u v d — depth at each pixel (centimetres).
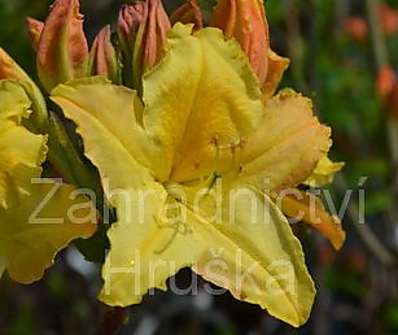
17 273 28
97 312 53
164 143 28
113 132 28
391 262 49
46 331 58
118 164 27
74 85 27
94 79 27
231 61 29
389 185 52
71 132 32
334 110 55
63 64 29
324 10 56
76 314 55
